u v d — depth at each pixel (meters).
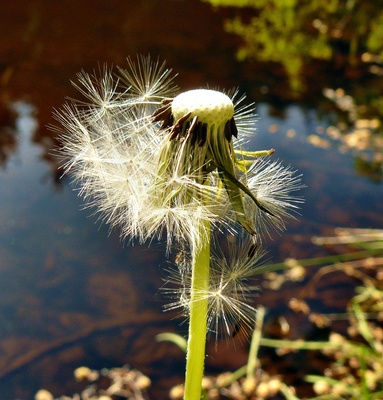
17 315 0.21
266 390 0.19
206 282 0.09
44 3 0.56
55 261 0.24
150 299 0.22
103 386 0.19
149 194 0.09
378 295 0.23
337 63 0.47
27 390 0.18
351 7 0.56
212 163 0.09
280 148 0.34
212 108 0.08
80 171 0.10
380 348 0.20
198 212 0.09
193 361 0.10
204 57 0.47
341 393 0.19
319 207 0.29
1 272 0.23
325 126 0.37
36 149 0.32
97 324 0.21
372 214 0.28
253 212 0.10
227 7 0.59
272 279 0.24
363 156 0.34
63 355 0.20
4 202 0.27
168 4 0.59
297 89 0.42
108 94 0.11
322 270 0.25
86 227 0.26
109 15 0.55
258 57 0.48
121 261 0.24
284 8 0.59
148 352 0.20
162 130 0.09
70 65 0.43
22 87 0.39
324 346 0.20
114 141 0.10
